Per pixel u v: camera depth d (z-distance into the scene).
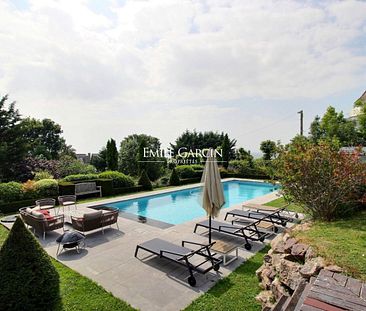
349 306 2.26
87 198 13.98
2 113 18.66
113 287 4.62
